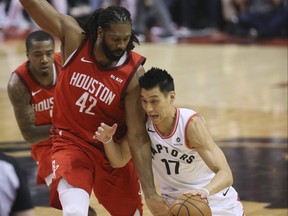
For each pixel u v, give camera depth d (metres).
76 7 32.00
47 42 8.05
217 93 18.58
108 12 6.75
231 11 31.55
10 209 4.57
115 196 7.42
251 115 15.77
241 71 22.34
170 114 6.75
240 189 10.22
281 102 17.23
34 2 7.02
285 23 30.11
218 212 6.89
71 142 7.16
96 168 7.21
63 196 6.78
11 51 28.56
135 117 7.02
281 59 24.84
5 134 14.22
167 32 31.09
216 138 13.55
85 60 7.04
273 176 10.90
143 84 6.62
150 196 6.92
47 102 8.27
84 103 7.07
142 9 30.61
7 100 18.36
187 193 6.32
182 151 6.79
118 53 6.85
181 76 21.50
